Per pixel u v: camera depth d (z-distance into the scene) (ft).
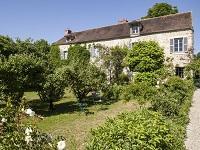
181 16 106.73
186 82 79.51
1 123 16.97
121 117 26.25
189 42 100.48
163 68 91.91
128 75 108.06
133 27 111.75
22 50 105.91
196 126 43.45
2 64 58.23
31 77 60.34
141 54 89.71
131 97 52.47
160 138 22.36
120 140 21.21
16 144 15.98
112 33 119.24
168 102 45.27
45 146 16.69
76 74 68.18
